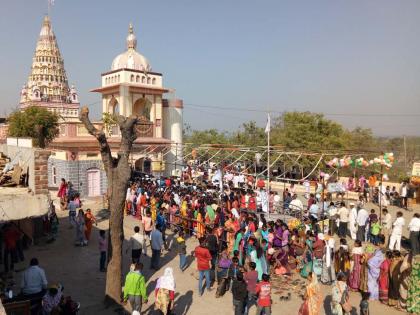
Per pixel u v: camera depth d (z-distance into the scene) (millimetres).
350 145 43344
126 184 11867
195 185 25094
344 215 18922
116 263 11945
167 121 36156
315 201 20172
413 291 11602
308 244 14344
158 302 10500
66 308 9562
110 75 33812
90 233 19078
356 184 29703
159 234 14984
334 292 10250
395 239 16844
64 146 28875
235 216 17422
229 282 13242
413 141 62781
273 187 31922
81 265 15477
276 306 12055
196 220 18156
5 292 10742
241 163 31547
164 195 21344
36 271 10695
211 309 11828
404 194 25438
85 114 11641
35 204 9109
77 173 29297
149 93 33438
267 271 13234
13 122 30359
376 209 25312
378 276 12609
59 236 19516
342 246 14109
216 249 14195
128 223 21641
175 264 15727
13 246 14461
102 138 11797
